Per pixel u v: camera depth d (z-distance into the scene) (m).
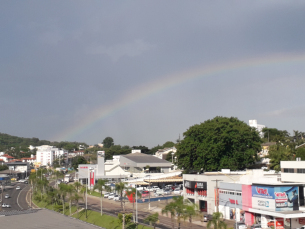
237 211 77.38
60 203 117.69
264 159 142.62
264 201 69.69
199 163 120.06
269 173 95.12
